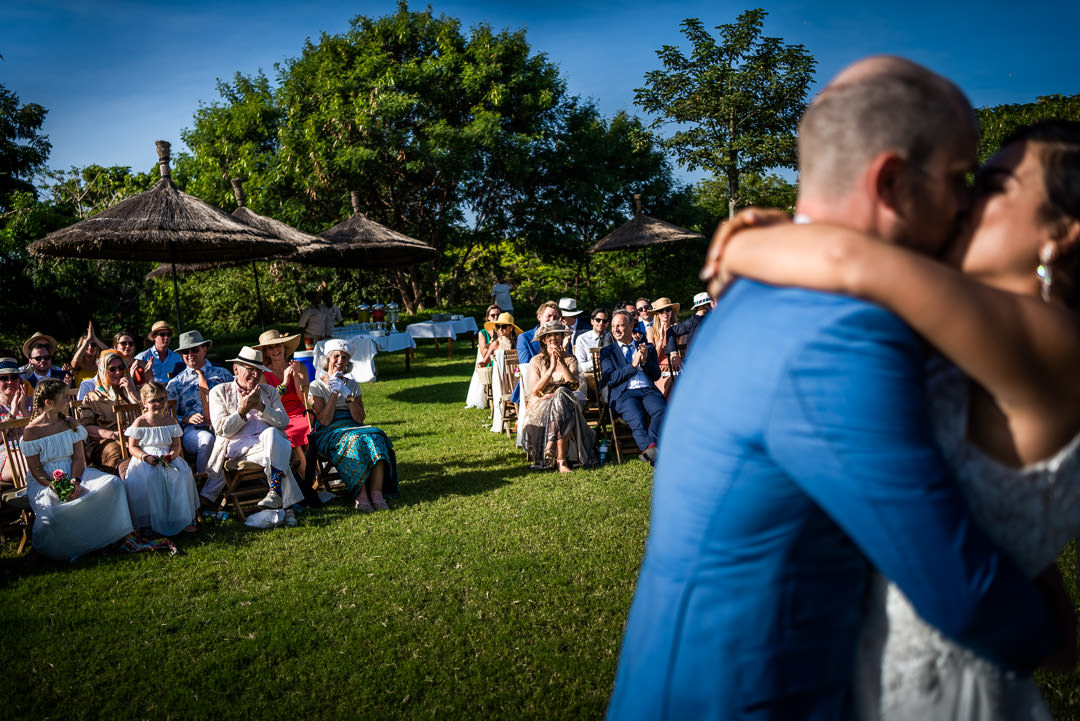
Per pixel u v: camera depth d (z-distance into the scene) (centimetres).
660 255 2827
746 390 92
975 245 98
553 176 2698
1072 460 90
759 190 3117
